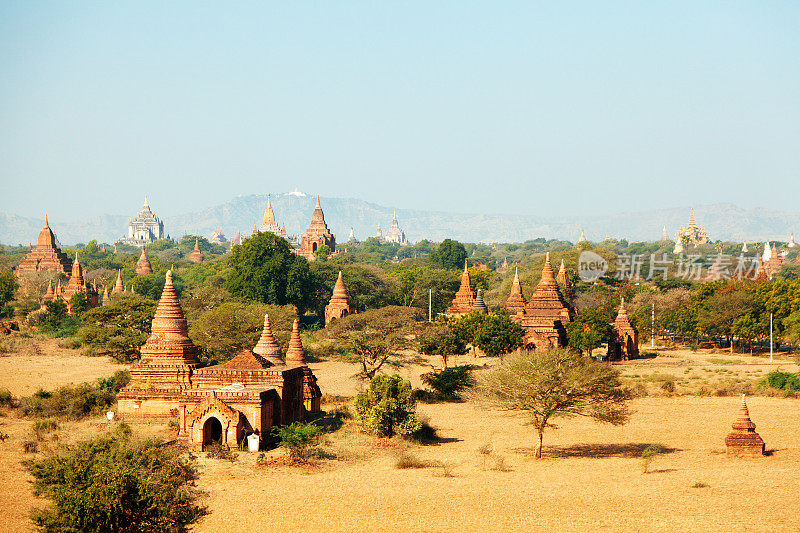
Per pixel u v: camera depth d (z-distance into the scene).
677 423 100.38
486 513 58.78
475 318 141.75
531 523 56.19
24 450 77.88
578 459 79.56
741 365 160.25
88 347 172.25
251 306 170.12
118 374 116.06
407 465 75.44
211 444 81.00
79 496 48.03
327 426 94.12
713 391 124.88
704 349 193.50
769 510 58.03
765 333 175.50
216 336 135.75
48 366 153.88
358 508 60.62
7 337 199.38
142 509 49.31
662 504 60.28
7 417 99.19
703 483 66.62
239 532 55.06
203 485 67.56
